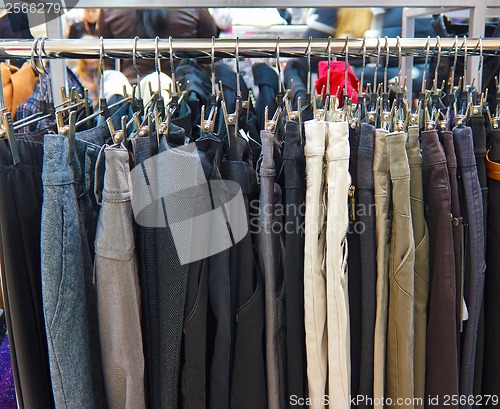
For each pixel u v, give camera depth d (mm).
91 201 629
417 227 626
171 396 592
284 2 774
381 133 604
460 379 672
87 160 617
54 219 543
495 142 643
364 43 647
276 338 635
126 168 558
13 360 595
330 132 575
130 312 572
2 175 551
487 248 667
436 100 689
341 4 776
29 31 917
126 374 581
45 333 609
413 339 631
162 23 1222
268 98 944
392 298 626
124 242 557
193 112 779
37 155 624
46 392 629
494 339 684
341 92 958
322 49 646
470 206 625
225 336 596
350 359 644
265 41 642
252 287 610
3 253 561
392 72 1333
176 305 565
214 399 609
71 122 577
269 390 641
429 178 614
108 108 709
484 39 664
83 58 655
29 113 931
